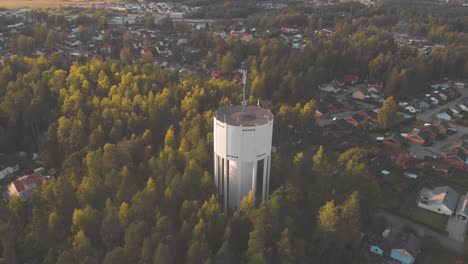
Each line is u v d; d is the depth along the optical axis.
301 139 125.25
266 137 76.81
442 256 78.38
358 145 124.62
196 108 124.31
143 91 139.88
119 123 108.19
